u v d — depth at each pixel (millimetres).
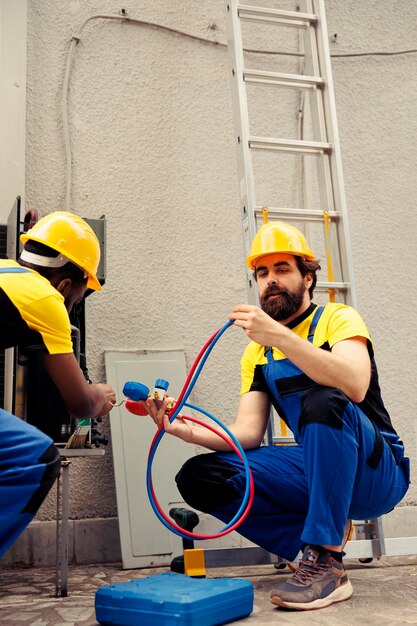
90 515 2707
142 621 1410
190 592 1438
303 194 3230
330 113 2824
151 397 1906
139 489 2654
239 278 3098
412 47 3496
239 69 2766
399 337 3189
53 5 3096
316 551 1676
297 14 2928
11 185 2826
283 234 2016
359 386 1738
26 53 2973
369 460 1772
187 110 3184
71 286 1803
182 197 3094
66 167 2947
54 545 2613
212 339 1828
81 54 3086
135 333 2902
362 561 2475
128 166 3047
